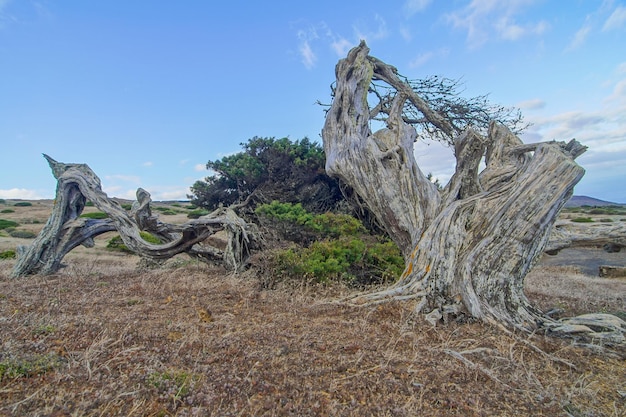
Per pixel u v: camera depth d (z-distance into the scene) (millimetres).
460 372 3557
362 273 8234
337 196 15938
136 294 6516
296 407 2820
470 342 4406
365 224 12930
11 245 17531
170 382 3074
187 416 2654
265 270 7695
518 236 5586
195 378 3176
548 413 2980
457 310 5332
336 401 2930
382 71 9742
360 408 2861
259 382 3148
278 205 10891
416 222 7145
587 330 4859
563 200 5645
